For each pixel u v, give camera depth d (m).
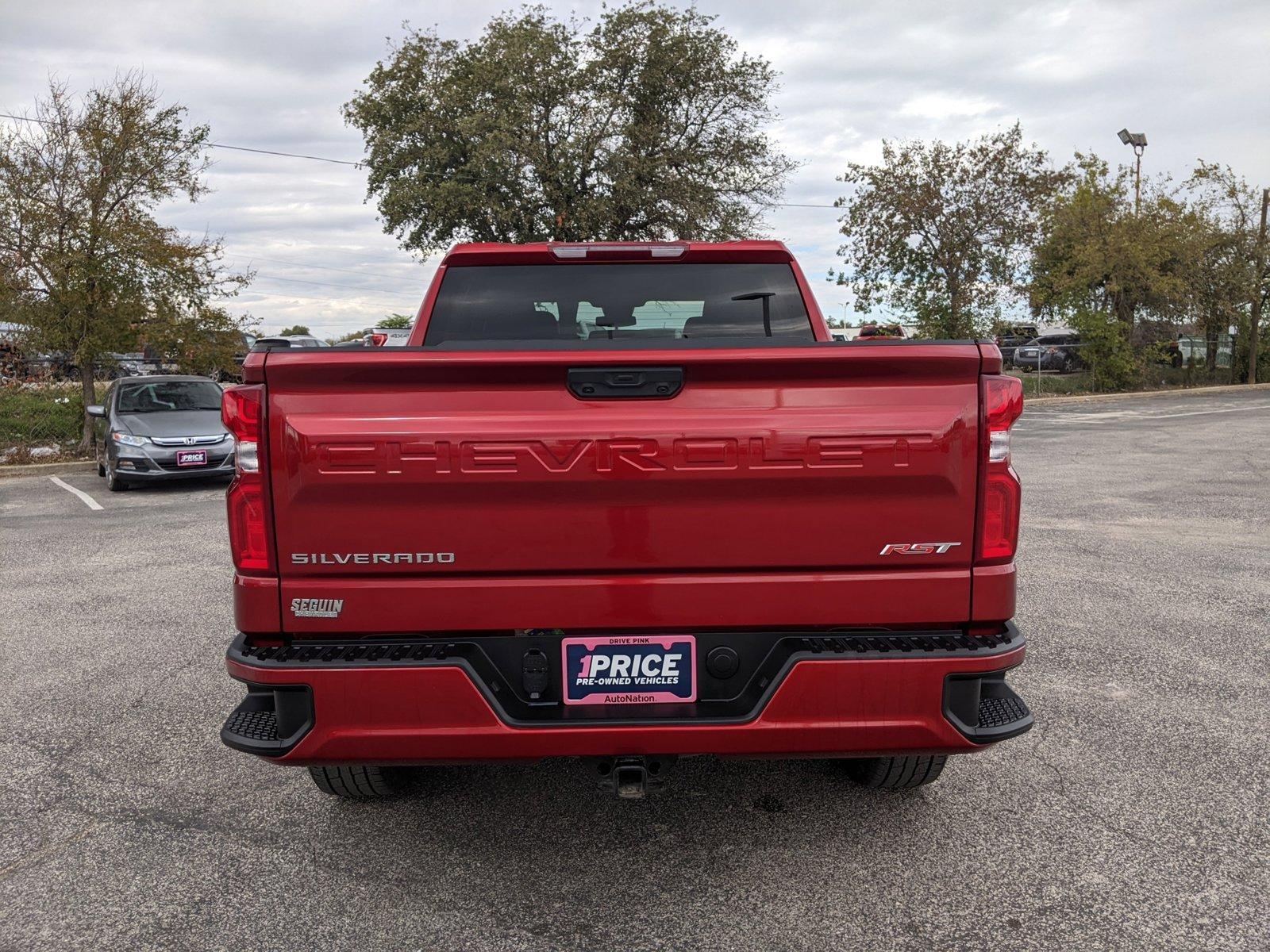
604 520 2.58
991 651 2.59
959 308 27.05
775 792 3.57
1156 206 31.61
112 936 2.69
